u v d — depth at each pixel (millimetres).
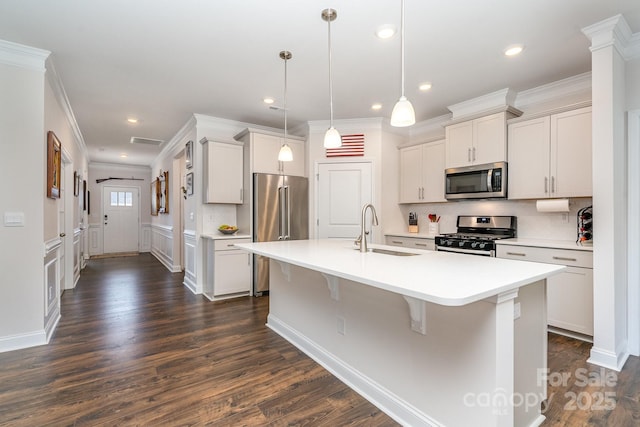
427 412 1703
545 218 3553
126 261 7375
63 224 4527
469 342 1505
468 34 2508
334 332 2363
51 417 1807
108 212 8672
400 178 4930
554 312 2951
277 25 2385
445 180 4137
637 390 2068
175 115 4539
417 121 4848
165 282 5258
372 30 2457
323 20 2328
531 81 3396
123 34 2484
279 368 2402
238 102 4012
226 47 2695
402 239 4535
